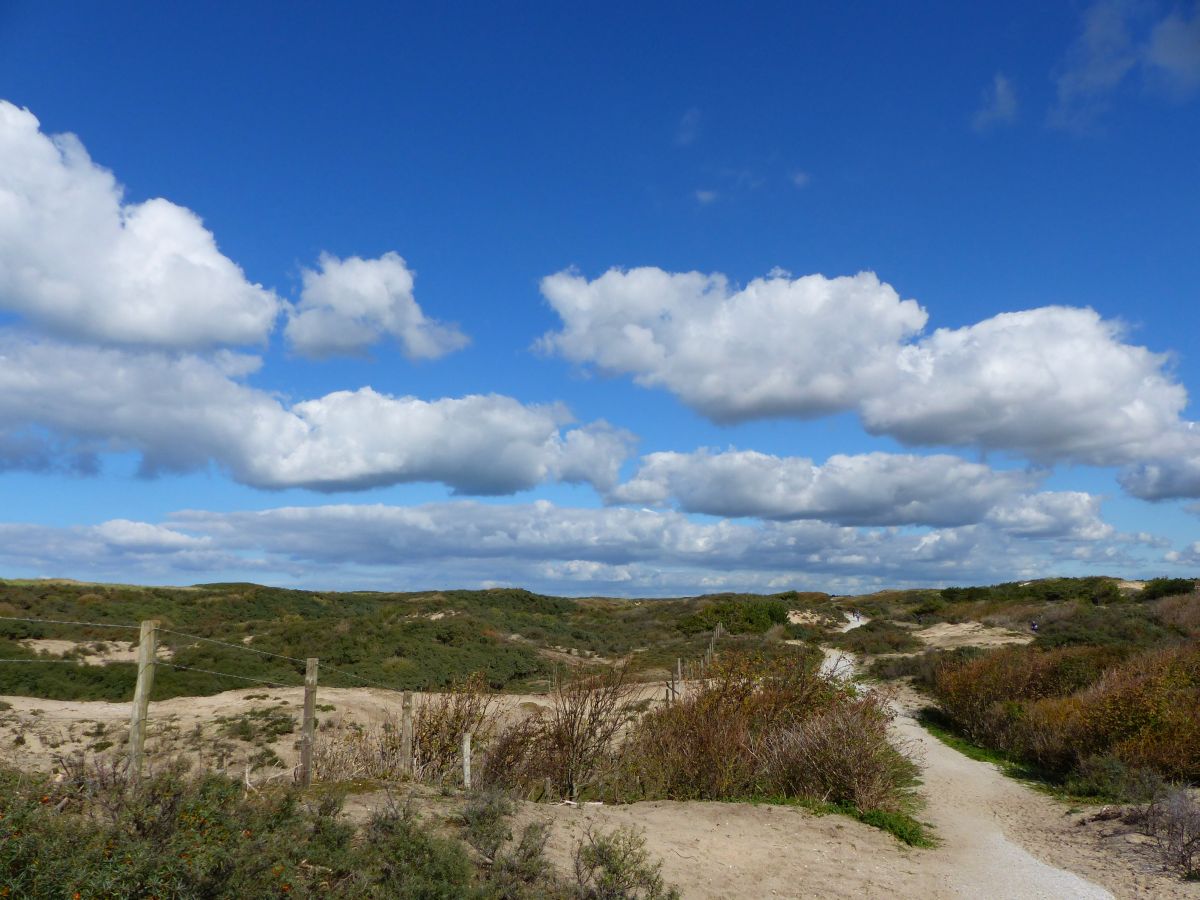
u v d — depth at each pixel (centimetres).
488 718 1109
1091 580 4741
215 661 2398
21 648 2280
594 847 600
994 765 1473
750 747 1098
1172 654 1705
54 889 346
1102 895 682
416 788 774
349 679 2380
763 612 4288
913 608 5409
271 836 460
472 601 5253
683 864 689
